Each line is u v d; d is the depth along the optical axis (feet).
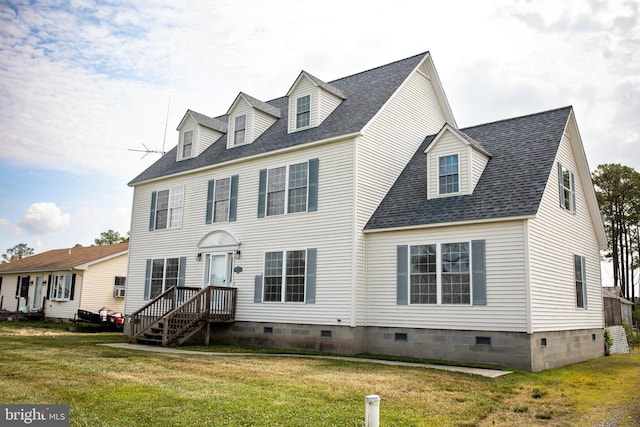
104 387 26.96
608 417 24.70
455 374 35.22
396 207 51.08
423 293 46.21
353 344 47.67
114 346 49.80
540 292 42.37
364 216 50.83
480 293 42.75
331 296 50.01
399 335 47.09
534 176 45.09
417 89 62.18
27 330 74.69
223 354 45.16
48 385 27.07
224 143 69.15
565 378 37.09
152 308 68.13
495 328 41.63
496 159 50.16
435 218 46.34
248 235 58.95
